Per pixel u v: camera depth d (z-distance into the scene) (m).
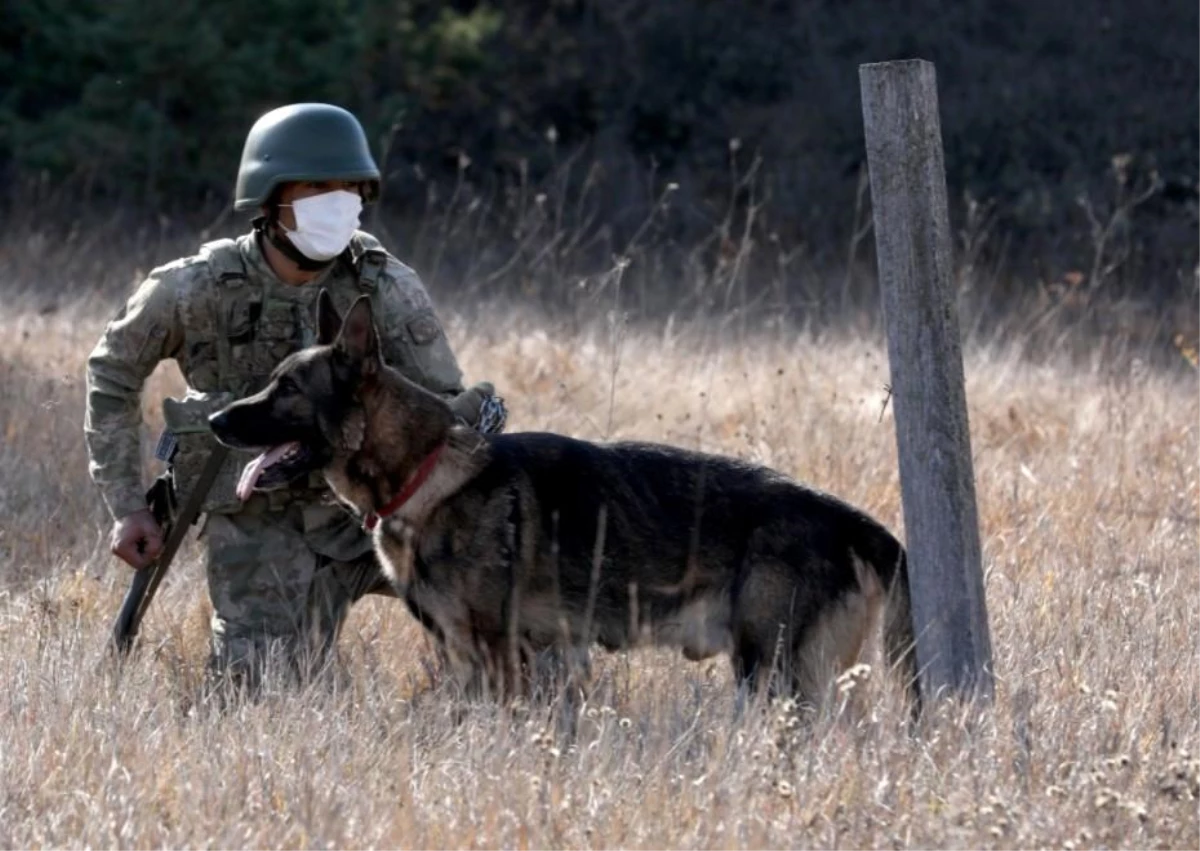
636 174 39.28
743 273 28.45
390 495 9.09
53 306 21.44
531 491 9.13
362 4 36.91
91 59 34.62
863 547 9.09
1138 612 10.62
